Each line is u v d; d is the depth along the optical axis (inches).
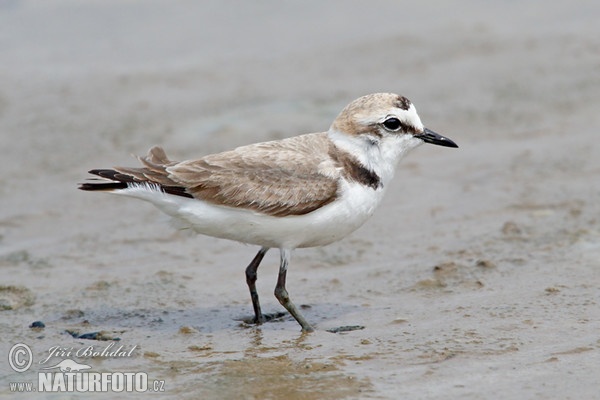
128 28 1210.0
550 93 940.6
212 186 466.3
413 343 441.1
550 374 392.5
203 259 610.2
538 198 685.3
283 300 481.1
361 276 560.7
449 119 892.0
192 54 1118.4
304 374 408.5
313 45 1127.6
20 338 472.7
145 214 709.3
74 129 901.8
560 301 485.4
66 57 1120.8
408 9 1244.5
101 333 475.8
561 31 1116.5
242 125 888.9
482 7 1236.5
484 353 420.8
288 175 469.1
